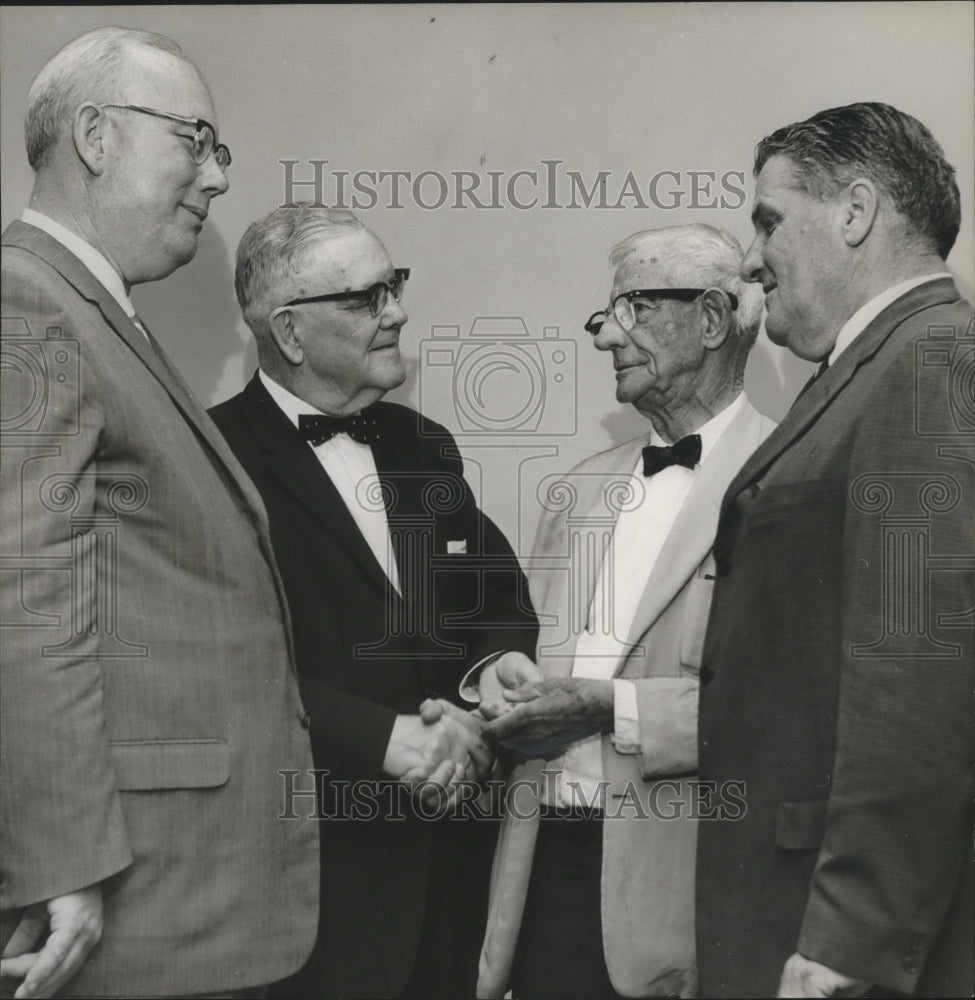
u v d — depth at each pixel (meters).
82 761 2.36
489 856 2.80
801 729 2.64
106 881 2.44
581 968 2.76
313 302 2.81
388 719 2.78
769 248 2.79
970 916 2.59
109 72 2.62
